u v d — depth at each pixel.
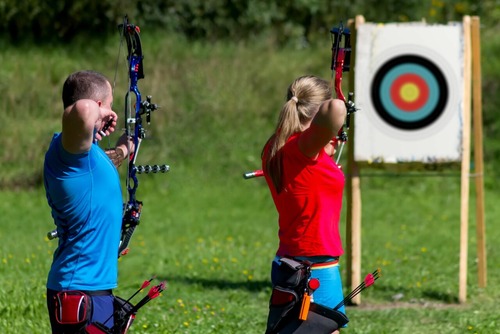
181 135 35.69
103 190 8.36
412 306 17.23
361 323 15.16
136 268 20.38
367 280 9.13
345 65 9.71
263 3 42.19
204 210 30.86
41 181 33.47
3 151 34.44
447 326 14.73
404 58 17.03
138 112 9.37
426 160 17.03
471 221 28.97
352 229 17.28
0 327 13.38
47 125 35.75
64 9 40.44
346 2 43.47
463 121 17.00
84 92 8.47
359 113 17.08
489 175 34.47
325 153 9.12
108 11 40.34
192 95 37.19
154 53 38.97
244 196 33.03
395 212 30.42
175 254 22.27
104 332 8.18
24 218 28.36
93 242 8.33
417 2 44.09
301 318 8.78
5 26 40.12
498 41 40.44
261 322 14.88
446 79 16.98
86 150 8.11
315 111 9.19
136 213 9.24
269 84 38.22
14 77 37.12
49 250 21.72
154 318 14.59
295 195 9.02
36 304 14.53
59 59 39.16
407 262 21.73
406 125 16.98
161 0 41.50
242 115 36.91
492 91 37.31
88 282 8.27
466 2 44.34
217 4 41.78
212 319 14.86
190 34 42.03
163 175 33.97
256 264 21.19
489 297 17.88
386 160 17.05
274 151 9.16
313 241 9.01
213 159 35.09
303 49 41.84
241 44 40.53
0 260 19.52
